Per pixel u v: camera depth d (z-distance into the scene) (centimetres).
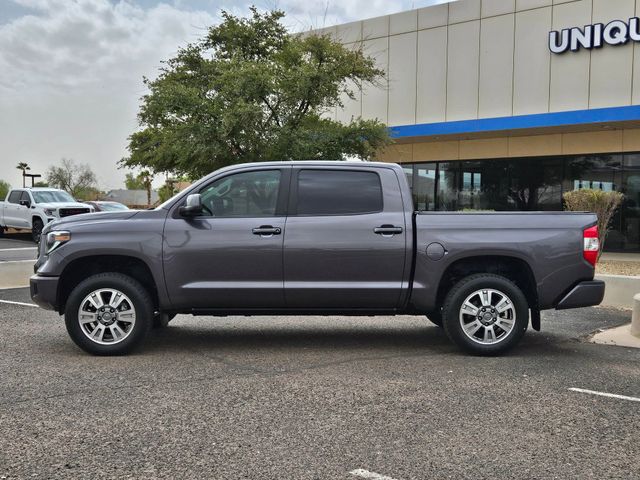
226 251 654
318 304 664
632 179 1816
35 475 362
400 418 466
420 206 2206
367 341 749
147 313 656
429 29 2109
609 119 1675
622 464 383
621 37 1725
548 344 737
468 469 374
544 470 373
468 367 620
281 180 677
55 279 655
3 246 2216
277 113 2089
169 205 672
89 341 653
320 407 491
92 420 457
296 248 654
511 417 469
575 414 477
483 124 1891
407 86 2170
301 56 2133
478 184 2089
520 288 708
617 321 894
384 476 364
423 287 659
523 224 660
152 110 2272
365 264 658
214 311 669
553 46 1842
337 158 2088
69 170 7369
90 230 659
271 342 740
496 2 1958
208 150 2025
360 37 2286
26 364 620
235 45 2402
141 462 382
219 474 366
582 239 659
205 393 526
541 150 1953
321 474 367
